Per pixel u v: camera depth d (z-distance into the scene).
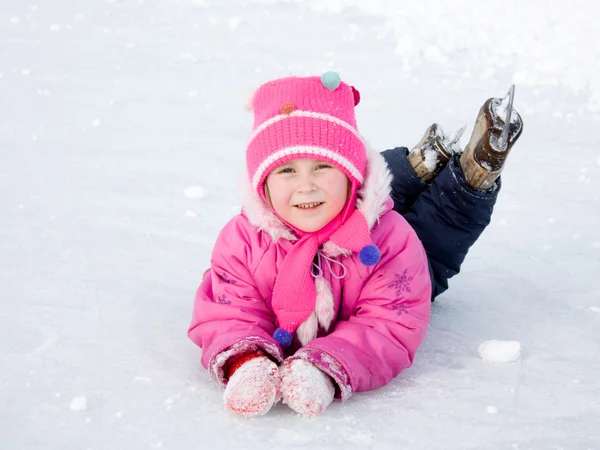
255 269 2.50
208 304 2.49
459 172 2.79
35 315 2.73
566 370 2.52
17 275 3.02
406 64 6.03
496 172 2.73
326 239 2.47
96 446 2.05
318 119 2.41
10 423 2.14
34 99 5.10
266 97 2.51
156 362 2.49
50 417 2.18
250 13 7.21
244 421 2.18
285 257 2.47
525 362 2.57
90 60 5.92
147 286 3.00
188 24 6.89
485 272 3.29
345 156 2.40
